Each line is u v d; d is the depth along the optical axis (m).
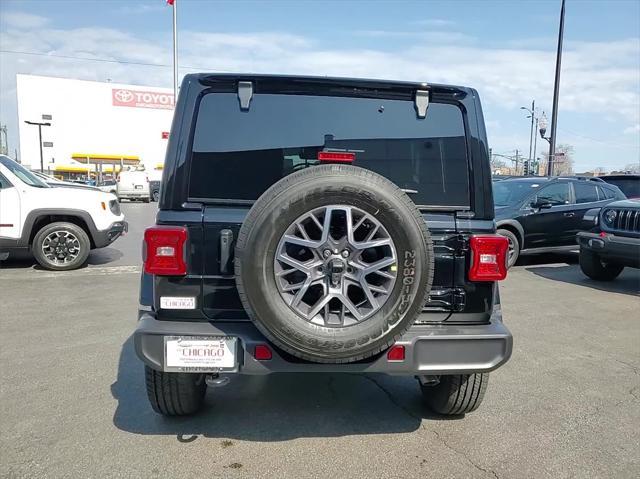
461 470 2.91
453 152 3.06
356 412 3.62
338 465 2.93
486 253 2.92
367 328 2.57
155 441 3.16
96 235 8.84
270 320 2.53
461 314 2.99
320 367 2.75
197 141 2.92
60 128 60.97
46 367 4.35
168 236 2.78
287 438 3.23
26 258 9.91
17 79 58.81
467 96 3.09
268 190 2.57
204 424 3.39
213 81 2.95
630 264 7.63
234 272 2.75
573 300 7.18
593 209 9.13
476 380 3.31
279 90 2.99
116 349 4.82
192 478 2.78
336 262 2.56
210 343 2.77
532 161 31.31
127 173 32.19
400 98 3.07
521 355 4.89
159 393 3.19
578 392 4.03
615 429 3.43
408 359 2.80
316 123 3.01
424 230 2.61
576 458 3.06
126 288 7.45
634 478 2.87
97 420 3.42
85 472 2.81
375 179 2.58
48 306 6.39
